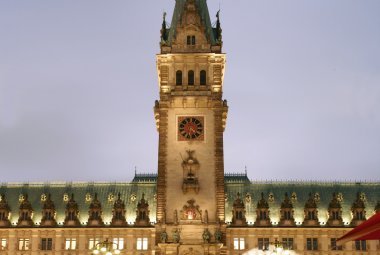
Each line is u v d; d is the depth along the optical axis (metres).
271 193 121.00
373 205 119.94
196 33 112.62
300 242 114.62
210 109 108.44
